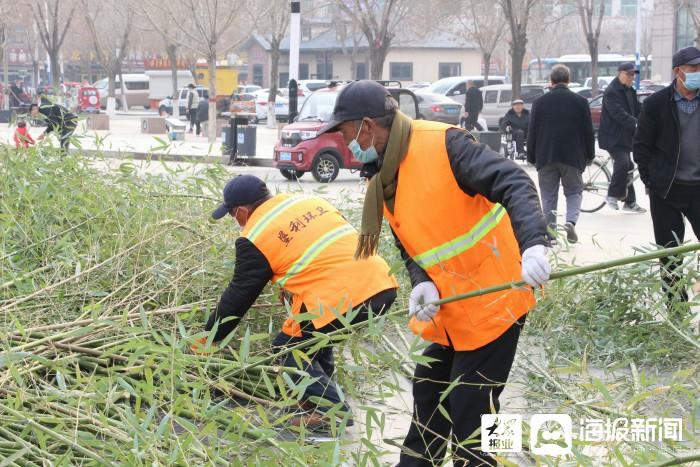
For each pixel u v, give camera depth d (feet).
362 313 16.75
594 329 21.44
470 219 12.65
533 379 18.71
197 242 20.98
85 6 171.63
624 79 45.91
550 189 36.47
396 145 12.67
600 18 150.71
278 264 17.06
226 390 14.33
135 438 12.12
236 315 17.31
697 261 20.34
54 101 28.43
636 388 17.44
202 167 26.53
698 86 23.15
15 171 22.63
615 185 46.44
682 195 24.00
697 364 18.40
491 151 12.16
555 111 35.86
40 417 13.67
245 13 138.51
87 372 16.71
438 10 179.42
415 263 13.42
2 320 17.89
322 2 222.69
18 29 286.25
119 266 19.38
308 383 13.15
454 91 142.92
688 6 146.10
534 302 13.09
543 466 13.20
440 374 14.02
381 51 128.57
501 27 178.29
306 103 68.23
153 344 14.12
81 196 21.42
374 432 17.17
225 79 179.52
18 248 21.04
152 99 214.90
